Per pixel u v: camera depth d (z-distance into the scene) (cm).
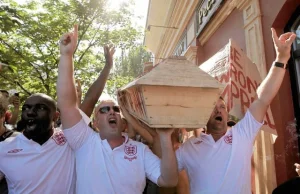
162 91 160
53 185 191
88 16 737
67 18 719
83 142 194
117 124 201
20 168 189
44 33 679
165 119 161
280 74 199
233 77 218
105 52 279
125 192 181
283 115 367
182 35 960
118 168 186
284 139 361
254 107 203
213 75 241
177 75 162
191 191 204
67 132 190
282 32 400
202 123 166
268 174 368
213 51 648
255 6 439
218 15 595
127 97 195
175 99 163
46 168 192
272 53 395
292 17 384
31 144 196
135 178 186
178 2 929
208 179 195
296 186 204
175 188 246
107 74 273
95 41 785
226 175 191
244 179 191
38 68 711
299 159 354
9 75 614
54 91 701
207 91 167
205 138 210
